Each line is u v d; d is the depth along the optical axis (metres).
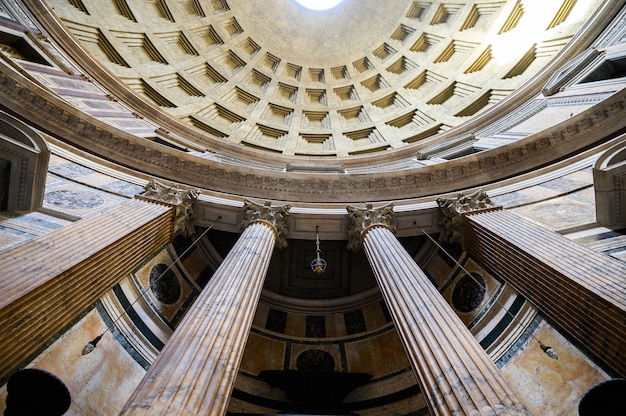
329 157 20.84
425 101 24.36
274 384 10.47
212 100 23.94
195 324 5.27
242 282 6.65
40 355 5.23
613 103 9.59
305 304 13.25
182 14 24.81
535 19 20.77
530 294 6.84
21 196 6.92
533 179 10.27
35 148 7.21
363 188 12.32
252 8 27.34
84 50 17.39
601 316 5.19
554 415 5.62
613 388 3.50
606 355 5.18
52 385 3.62
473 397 4.08
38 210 7.07
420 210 10.57
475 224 8.85
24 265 5.18
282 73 28.47
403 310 6.16
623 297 4.94
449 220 10.03
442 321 5.54
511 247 7.37
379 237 9.12
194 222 10.49
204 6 25.77
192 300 10.29
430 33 26.17
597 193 7.11
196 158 12.02
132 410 3.74
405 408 9.91
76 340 6.04
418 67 26.00
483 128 18.02
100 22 20.36
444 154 17.23
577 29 17.98
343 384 10.44
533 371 6.34
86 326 6.40
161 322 8.68
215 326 5.27
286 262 13.92
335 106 27.20
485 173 11.47
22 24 15.03
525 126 14.73
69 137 10.60
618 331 4.91
